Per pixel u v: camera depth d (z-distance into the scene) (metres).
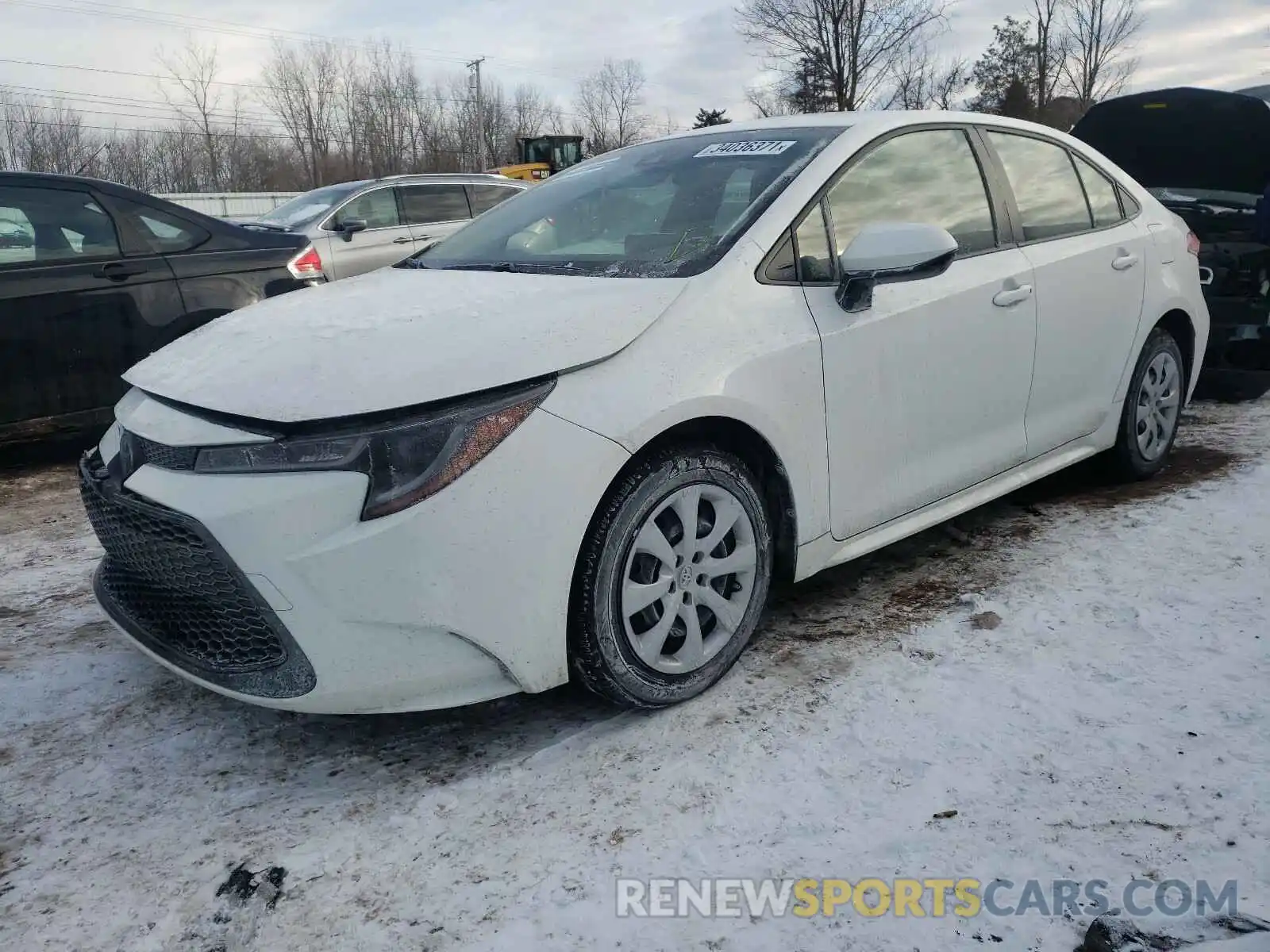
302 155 52.94
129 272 5.20
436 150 55.00
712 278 2.61
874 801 2.12
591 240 3.04
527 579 2.21
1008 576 3.24
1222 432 4.99
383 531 2.08
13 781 2.40
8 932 1.89
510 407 2.19
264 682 2.23
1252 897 1.75
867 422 2.88
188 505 2.15
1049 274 3.47
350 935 1.84
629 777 2.27
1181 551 3.30
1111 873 1.85
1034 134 3.74
